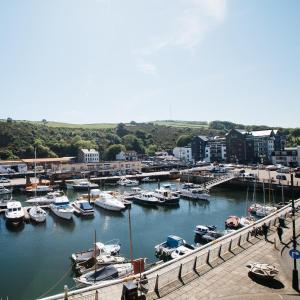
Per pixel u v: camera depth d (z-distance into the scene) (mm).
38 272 31500
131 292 15734
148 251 36969
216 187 87500
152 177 106000
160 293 17672
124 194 72188
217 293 17688
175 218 53938
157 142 193500
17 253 37156
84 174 106250
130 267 28109
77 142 159625
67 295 16875
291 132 189625
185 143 178750
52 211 57875
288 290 18016
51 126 198250
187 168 122562
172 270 20516
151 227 48188
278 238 28406
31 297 26453
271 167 105312
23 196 78625
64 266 32938
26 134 159625
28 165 121875
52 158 137125
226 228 46062
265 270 19734
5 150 140125
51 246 39688
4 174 105812
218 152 147250
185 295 17469
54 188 88250
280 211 40281
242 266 21781
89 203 59219
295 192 71438
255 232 29250
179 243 36000
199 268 21312
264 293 17594
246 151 132625
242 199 70750
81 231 46531
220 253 24125
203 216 55219
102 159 159500
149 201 64000
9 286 28500
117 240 41500
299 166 115000
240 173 89688
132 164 123688
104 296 17406
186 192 71438
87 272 29438
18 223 48844
